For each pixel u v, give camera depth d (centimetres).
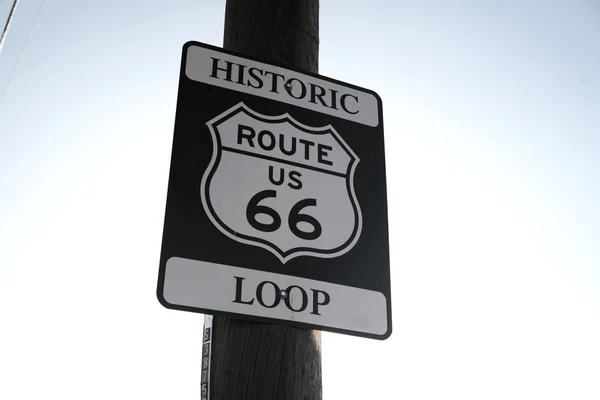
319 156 204
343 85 221
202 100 200
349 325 182
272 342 180
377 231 198
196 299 170
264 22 236
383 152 214
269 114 205
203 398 181
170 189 182
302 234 188
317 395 181
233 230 182
